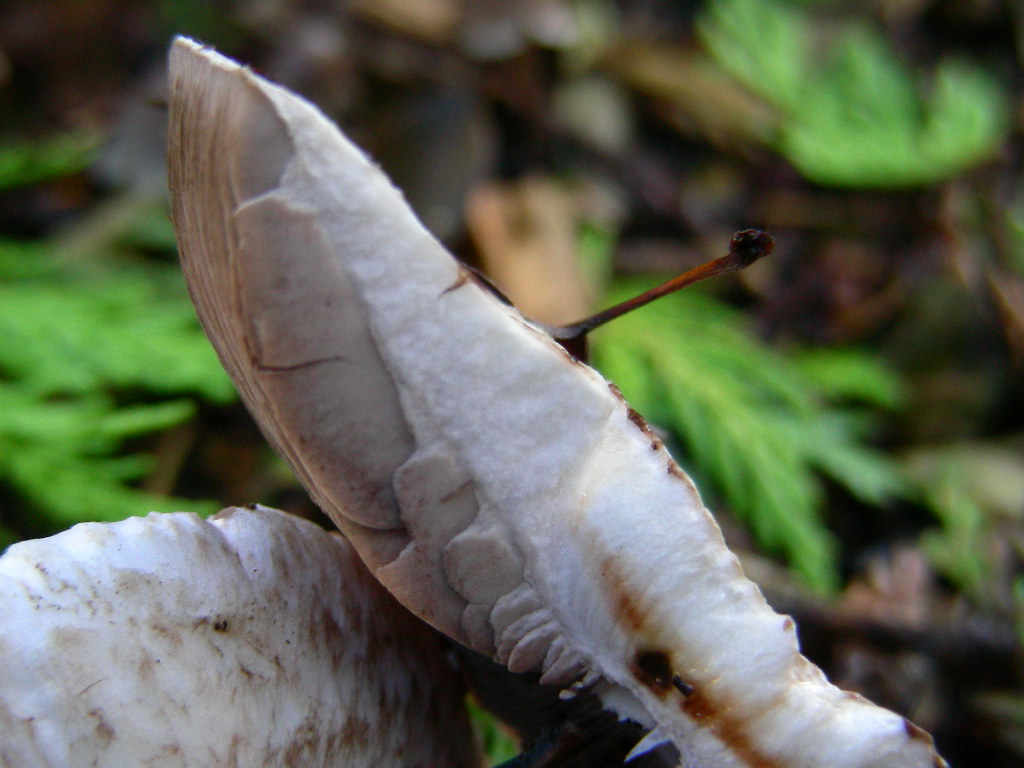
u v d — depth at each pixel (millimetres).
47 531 127
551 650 63
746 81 203
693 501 60
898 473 163
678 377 159
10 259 159
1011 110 220
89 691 60
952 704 125
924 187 198
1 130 206
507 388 58
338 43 198
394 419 58
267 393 58
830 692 61
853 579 146
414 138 183
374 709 74
